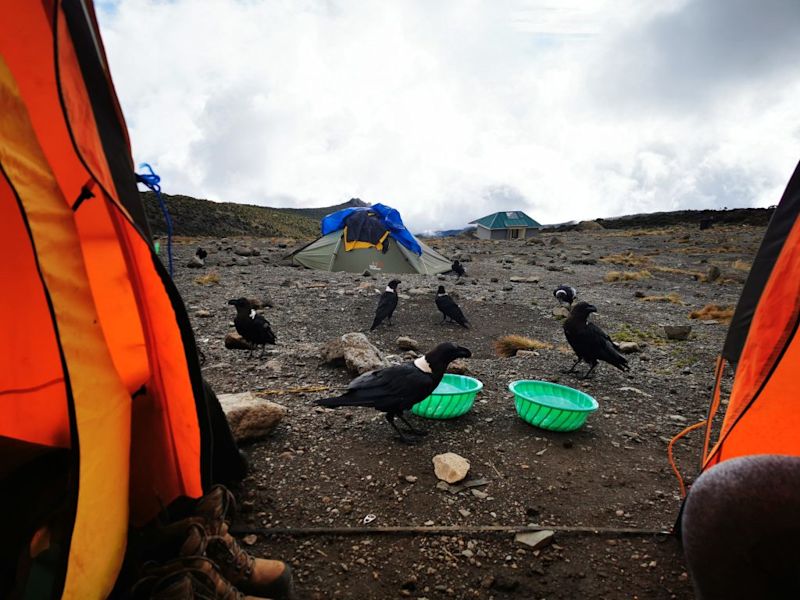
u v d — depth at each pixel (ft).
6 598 2.46
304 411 6.97
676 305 17.61
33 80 2.70
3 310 3.26
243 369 9.04
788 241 3.51
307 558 4.05
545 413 6.35
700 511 1.73
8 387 3.49
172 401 3.60
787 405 3.78
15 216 3.00
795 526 1.56
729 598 1.67
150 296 3.35
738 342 4.24
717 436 6.60
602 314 15.88
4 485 3.05
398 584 3.81
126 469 2.91
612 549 4.25
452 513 4.68
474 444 6.07
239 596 2.87
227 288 18.19
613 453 5.99
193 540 3.05
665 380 9.12
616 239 49.01
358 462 5.57
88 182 2.94
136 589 2.72
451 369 9.15
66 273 2.43
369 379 5.95
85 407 2.50
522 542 4.26
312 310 15.34
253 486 5.03
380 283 20.44
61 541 2.55
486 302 17.60
